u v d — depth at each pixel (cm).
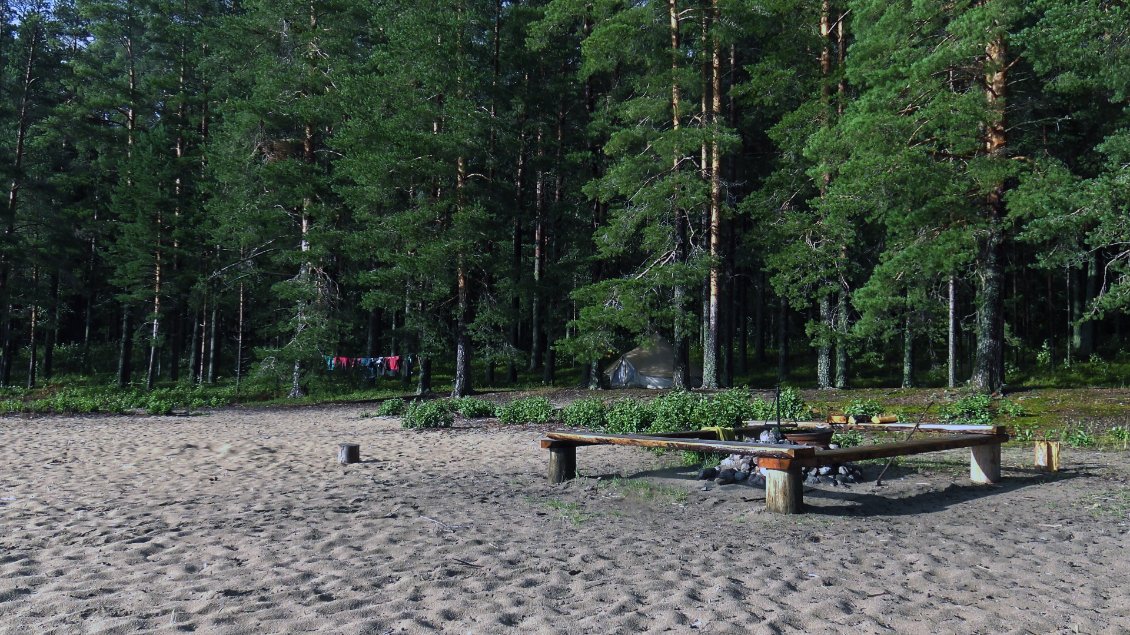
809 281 2308
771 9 2261
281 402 2841
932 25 1788
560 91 3109
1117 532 569
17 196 3619
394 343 3891
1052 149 2177
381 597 401
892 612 380
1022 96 1964
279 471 970
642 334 2438
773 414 1401
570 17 2545
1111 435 1275
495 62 2973
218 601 391
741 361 3800
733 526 596
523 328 4456
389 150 2753
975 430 850
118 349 5100
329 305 3025
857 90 2416
